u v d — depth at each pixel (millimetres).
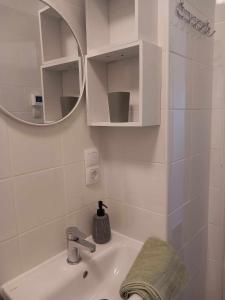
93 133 1037
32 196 833
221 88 1180
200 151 1149
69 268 868
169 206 939
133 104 957
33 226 843
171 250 874
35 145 830
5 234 767
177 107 921
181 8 883
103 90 1009
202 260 1312
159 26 842
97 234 1017
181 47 907
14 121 765
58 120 883
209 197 1300
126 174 1028
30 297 738
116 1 942
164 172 905
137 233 1032
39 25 804
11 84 745
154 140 913
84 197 1024
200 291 1334
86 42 939
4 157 748
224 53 1143
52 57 847
